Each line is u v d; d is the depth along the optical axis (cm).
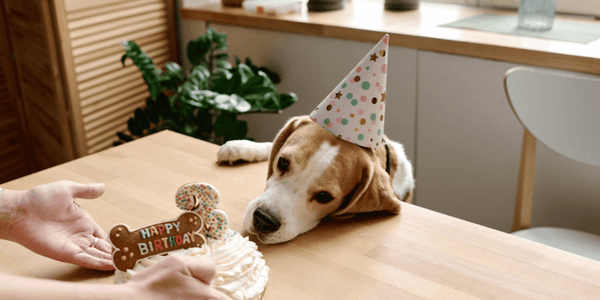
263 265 68
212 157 113
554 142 123
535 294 69
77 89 194
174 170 107
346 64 195
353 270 74
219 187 100
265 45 218
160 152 116
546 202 164
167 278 50
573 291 69
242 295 60
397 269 75
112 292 46
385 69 82
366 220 89
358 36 185
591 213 156
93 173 105
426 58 173
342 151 81
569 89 118
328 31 192
